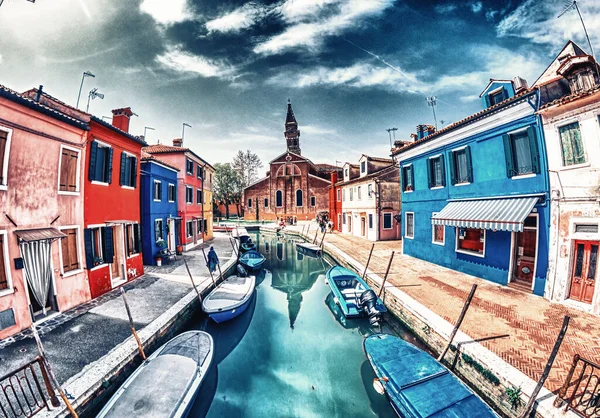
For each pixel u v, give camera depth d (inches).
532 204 366.6
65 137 358.0
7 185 289.7
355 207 1160.8
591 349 245.9
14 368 235.8
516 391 201.8
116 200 462.3
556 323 295.6
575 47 417.4
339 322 436.1
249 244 913.5
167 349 281.3
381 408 254.5
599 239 308.8
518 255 421.4
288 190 2047.2
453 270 536.4
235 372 314.0
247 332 406.9
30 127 312.7
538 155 374.6
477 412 193.5
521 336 272.5
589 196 319.3
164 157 832.3
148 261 622.8
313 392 279.4
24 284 303.0
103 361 249.0
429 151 596.4
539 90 368.5
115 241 474.9
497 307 342.3
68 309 358.0
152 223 626.5
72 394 207.2
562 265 346.3
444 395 209.3
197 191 969.5
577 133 334.0
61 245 353.1
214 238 1152.8
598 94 302.5
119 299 401.7
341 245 909.8
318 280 693.3
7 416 180.1
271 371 314.5
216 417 249.3
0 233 283.0
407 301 372.8
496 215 397.4
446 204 552.1
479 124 463.5
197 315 423.5
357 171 1248.8
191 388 224.5
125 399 206.5
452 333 261.1
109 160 442.6
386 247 849.5
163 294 429.1
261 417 248.8
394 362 251.4
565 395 187.0
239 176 2395.4
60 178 354.9
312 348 361.7
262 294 581.9
